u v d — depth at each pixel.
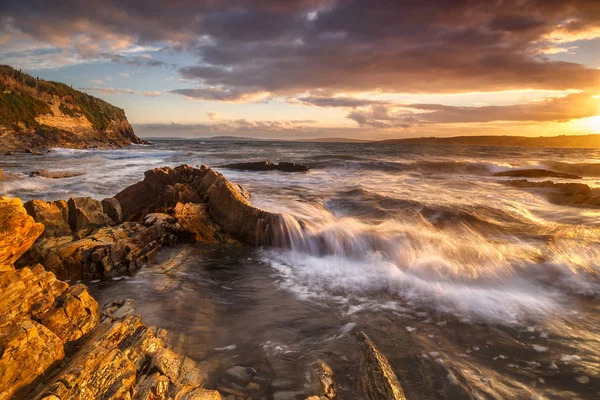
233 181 21.81
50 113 71.25
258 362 4.81
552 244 9.60
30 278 4.68
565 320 6.02
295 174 27.12
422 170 30.58
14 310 4.22
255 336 5.55
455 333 5.61
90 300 5.14
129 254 8.64
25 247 5.05
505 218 13.08
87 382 3.65
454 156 52.16
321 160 38.94
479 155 55.94
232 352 5.07
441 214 12.85
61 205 9.62
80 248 8.08
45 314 4.54
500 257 8.70
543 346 5.22
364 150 72.69
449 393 4.19
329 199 16.02
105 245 8.41
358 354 5.00
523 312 6.34
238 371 4.59
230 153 51.66
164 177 13.20
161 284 7.67
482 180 24.39
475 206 14.73
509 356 4.97
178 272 8.50
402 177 26.03
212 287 7.68
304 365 4.73
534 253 8.96
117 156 43.72
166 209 11.53
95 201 10.50
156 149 65.75
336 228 10.73
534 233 10.67
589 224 12.20
